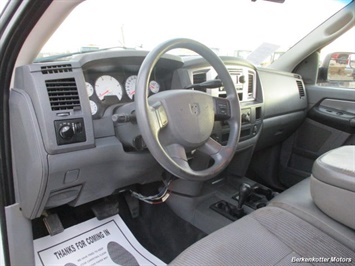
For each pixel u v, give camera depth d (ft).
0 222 3.07
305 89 6.37
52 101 2.74
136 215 4.81
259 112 5.02
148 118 2.59
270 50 5.92
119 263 3.84
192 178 2.87
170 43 2.83
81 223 4.28
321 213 2.68
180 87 3.90
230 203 4.98
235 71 4.52
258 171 6.73
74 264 3.67
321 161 2.82
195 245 2.48
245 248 2.32
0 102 2.94
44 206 3.22
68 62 2.85
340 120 5.74
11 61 2.78
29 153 2.85
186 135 2.90
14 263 3.22
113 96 3.43
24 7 2.35
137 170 3.55
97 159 3.12
